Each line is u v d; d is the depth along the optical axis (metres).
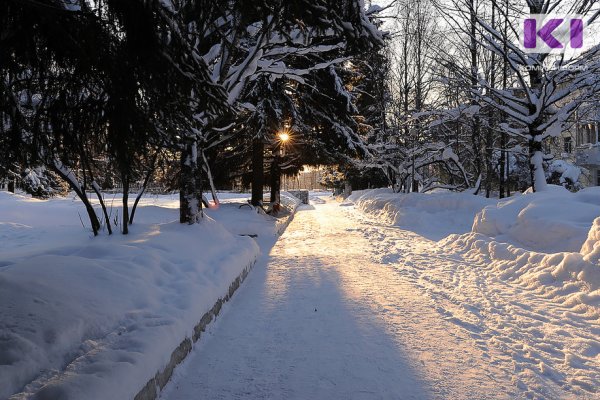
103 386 2.68
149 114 3.94
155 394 3.30
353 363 3.94
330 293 6.36
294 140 17.47
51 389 2.58
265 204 21.27
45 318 3.40
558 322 4.83
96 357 3.09
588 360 3.90
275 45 7.70
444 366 3.85
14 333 3.12
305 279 7.36
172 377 3.68
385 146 21.52
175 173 13.70
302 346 4.38
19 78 3.73
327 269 8.16
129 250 5.98
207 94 4.08
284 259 9.41
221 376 3.76
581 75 12.20
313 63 13.59
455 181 25.89
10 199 16.89
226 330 4.91
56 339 3.21
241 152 18.73
